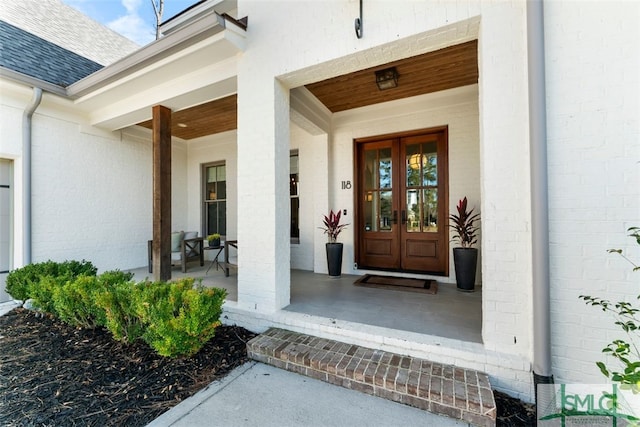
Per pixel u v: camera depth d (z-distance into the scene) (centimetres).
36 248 430
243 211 314
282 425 174
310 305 316
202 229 691
